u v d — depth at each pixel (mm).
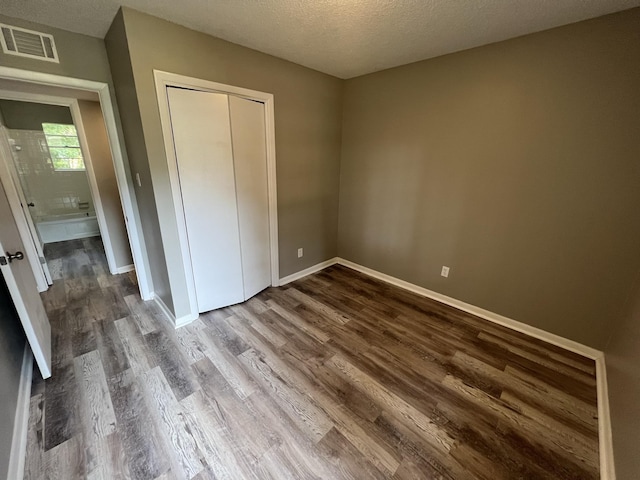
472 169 2348
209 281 2451
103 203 3156
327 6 1605
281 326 2336
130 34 1668
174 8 1644
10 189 2596
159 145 1927
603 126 1725
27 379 1646
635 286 1715
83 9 1645
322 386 1715
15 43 1754
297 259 3260
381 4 1576
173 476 1210
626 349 1533
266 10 1661
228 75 2156
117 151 2328
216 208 2332
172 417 1487
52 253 4121
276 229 2879
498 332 2295
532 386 1741
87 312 2504
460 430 1445
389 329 2318
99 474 1211
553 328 2152
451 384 1746
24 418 1420
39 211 4730
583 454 1340
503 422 1496
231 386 1701
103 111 2223
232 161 2334
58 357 1922
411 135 2691
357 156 3225
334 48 2229
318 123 3006
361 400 1618
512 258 2264
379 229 3217
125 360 1906
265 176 2672
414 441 1383
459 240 2557
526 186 2088
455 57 2256
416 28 1854
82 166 5035
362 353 2020
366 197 3256
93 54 2059
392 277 3213
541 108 1926
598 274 1895
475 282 2527
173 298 2232
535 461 1302
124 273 3373
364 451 1329
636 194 1688
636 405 1164
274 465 1262
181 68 1910
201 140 2119
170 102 1919
